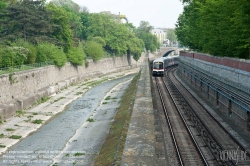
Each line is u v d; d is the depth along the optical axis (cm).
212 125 3189
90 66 10075
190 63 7394
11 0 8356
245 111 2961
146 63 11031
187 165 2186
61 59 7525
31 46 6588
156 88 5875
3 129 3856
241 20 3306
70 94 6588
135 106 3291
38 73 6300
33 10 7412
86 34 11894
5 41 6362
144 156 1866
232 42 3909
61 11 8194
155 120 3253
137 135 2267
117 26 12231
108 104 5425
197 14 5903
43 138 3522
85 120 4394
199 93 5184
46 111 4947
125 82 8769
